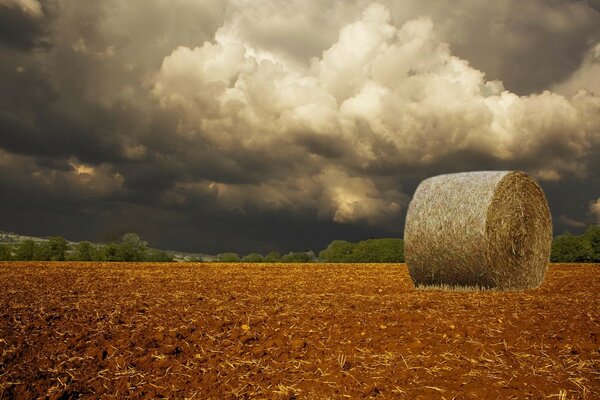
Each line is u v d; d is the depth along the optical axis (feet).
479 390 17.20
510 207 46.57
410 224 47.37
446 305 34.27
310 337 24.29
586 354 21.43
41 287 45.96
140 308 32.14
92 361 20.48
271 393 17.40
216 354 21.90
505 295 41.24
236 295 40.40
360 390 17.52
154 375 19.27
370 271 77.15
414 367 19.63
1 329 24.84
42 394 17.11
